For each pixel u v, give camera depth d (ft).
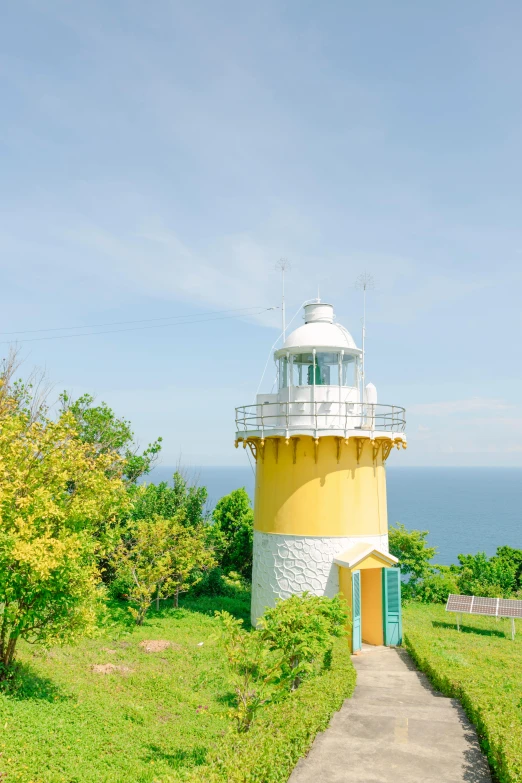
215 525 111.45
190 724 44.57
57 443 48.93
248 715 38.42
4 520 43.65
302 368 79.92
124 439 101.71
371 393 79.20
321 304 85.20
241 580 112.27
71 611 46.91
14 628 44.24
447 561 310.65
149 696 50.11
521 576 115.34
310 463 75.41
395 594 71.05
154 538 82.33
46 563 40.70
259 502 80.84
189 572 93.25
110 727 41.96
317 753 32.68
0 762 32.42
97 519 54.08
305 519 74.43
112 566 82.74
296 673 42.63
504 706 36.96
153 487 106.32
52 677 50.75
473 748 33.60
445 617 94.43
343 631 55.47
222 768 27.17
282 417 78.02
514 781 26.86
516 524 536.01
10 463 44.68
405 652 66.95
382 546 77.87
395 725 37.40
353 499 75.25
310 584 73.10
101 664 57.41
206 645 66.74
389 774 30.04
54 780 31.89
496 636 81.76
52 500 46.57
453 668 50.57
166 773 34.09
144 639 68.59
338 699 40.34
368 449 77.82
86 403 100.73
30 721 38.63
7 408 60.54
